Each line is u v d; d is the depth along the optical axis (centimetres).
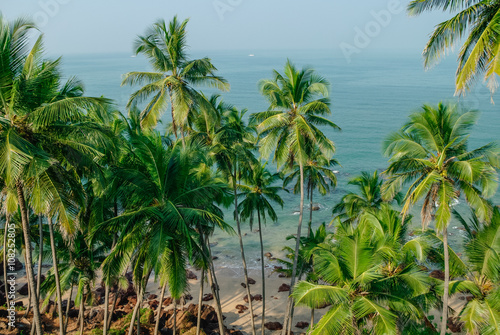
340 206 3641
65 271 2467
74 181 1692
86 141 1623
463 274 2150
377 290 1772
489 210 1817
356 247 1769
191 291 3962
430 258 2231
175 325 2888
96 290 3856
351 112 17025
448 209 1777
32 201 1510
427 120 1942
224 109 3244
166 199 1797
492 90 998
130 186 1744
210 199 1989
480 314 1939
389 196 2033
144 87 2661
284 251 4966
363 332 1964
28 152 1352
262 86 2723
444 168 1883
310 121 2666
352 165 9056
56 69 1544
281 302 3741
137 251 1812
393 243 1934
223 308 3625
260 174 3412
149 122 2642
